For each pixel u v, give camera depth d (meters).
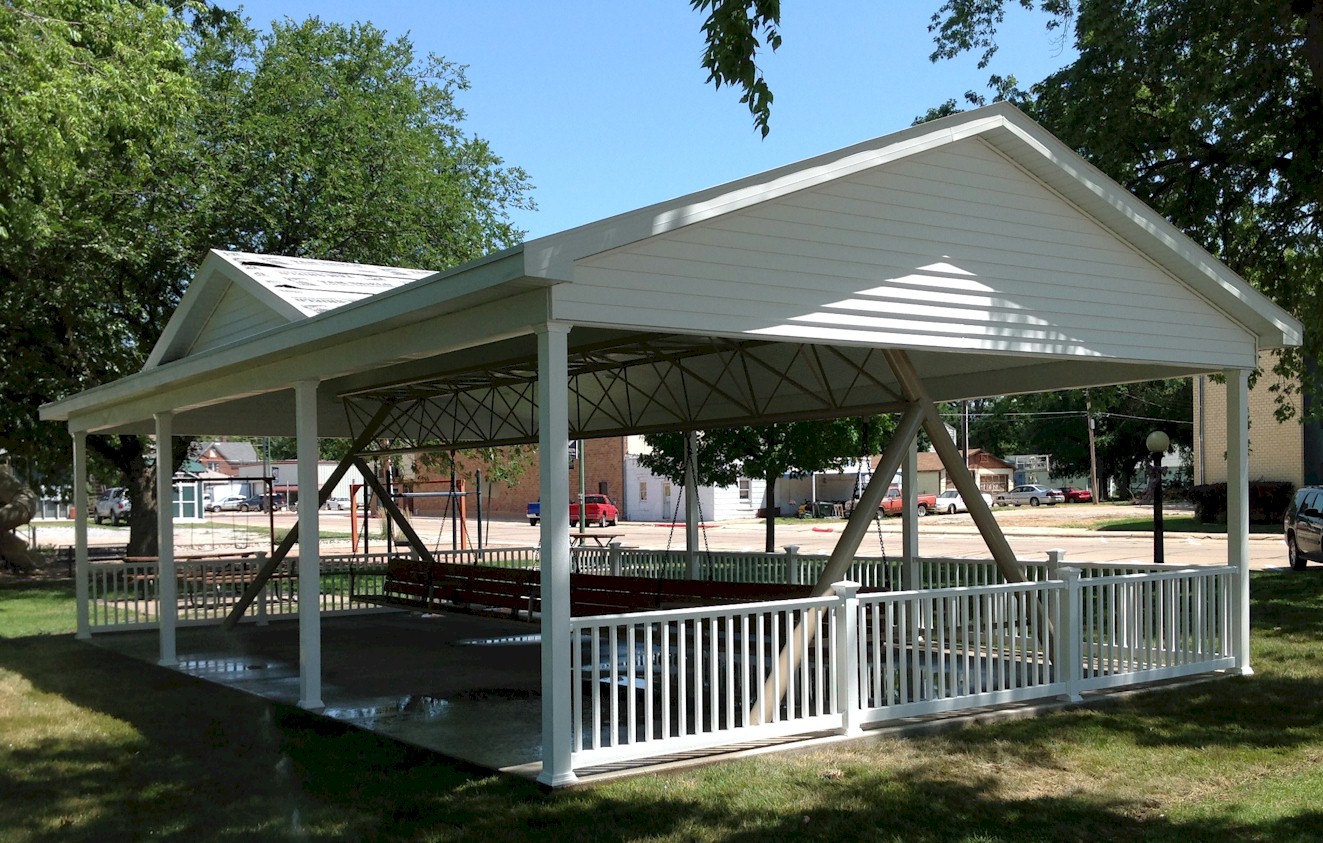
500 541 36.75
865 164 7.91
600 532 40.41
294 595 18.28
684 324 7.07
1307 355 19.67
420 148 25.42
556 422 6.64
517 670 10.90
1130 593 9.67
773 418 11.54
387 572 15.91
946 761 7.11
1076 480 75.94
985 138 8.73
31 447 21.25
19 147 14.98
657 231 6.83
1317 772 6.82
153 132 16.95
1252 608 15.09
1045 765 7.04
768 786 6.53
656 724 8.49
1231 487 10.55
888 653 8.07
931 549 30.50
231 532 43.53
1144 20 17.66
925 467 69.62
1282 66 16.30
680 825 5.79
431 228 26.02
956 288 8.55
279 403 16.55
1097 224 9.55
